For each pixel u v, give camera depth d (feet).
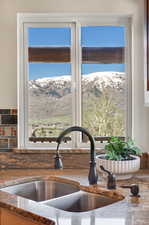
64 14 7.27
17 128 7.27
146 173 6.56
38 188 6.12
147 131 7.16
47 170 6.96
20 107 7.50
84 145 7.55
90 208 5.15
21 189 5.86
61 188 5.97
